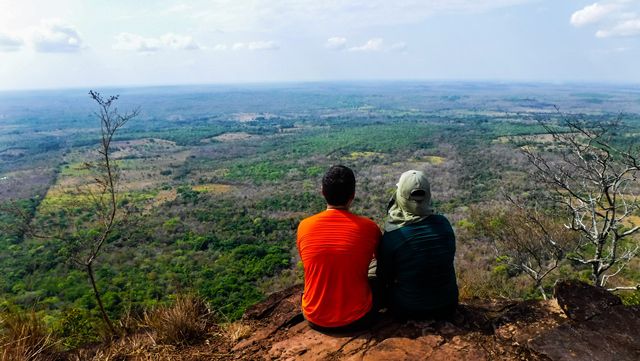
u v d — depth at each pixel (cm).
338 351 262
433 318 285
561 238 841
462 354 250
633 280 1305
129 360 295
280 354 271
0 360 275
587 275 1326
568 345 249
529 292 1296
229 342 304
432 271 274
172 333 312
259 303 354
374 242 286
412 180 280
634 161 648
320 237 278
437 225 278
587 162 703
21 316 333
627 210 733
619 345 248
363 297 282
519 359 244
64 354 321
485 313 303
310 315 287
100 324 421
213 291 2614
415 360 244
